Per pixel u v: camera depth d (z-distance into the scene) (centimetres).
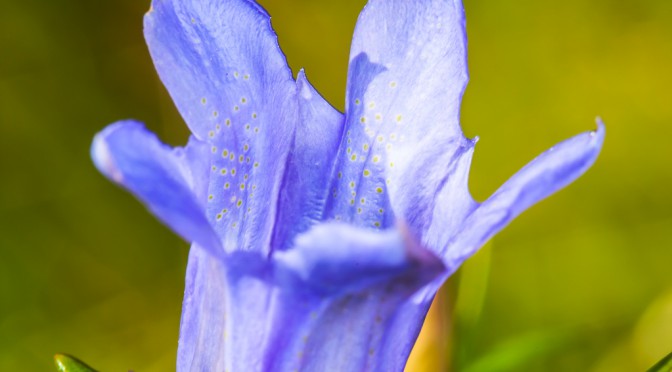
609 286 21
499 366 14
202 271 11
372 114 11
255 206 11
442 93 11
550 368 19
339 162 11
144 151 10
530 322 21
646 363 20
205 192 11
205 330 11
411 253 10
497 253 21
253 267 10
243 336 10
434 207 11
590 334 20
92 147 9
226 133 11
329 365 10
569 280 21
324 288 10
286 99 11
